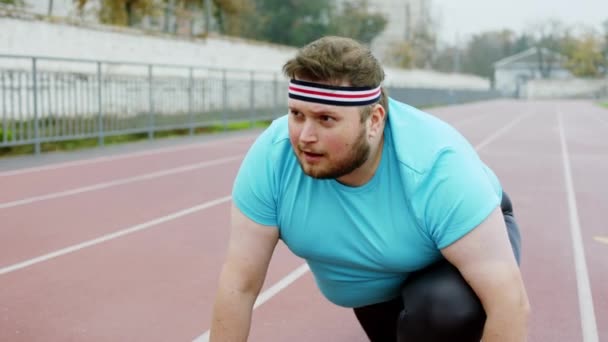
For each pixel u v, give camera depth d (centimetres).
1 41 1172
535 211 664
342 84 166
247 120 1686
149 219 587
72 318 344
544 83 8069
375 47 6209
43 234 522
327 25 4638
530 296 394
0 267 431
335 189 195
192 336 324
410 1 7400
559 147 1366
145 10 1950
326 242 201
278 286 406
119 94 1207
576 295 398
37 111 992
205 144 1285
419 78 4800
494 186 217
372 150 185
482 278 185
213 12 2884
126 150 1130
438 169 187
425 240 194
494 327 186
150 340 318
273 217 201
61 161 957
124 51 1521
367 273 211
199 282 408
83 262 447
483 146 1363
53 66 1291
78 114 1100
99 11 1795
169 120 1371
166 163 983
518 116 2864
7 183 760
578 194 775
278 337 326
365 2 5503
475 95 5650
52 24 1286
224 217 604
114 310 357
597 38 8538
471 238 184
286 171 197
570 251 504
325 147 171
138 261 452
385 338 264
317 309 366
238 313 203
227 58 2009
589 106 4728
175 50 1736
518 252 220
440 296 193
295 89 169
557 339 329
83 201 665
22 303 365
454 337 192
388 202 193
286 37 4447
